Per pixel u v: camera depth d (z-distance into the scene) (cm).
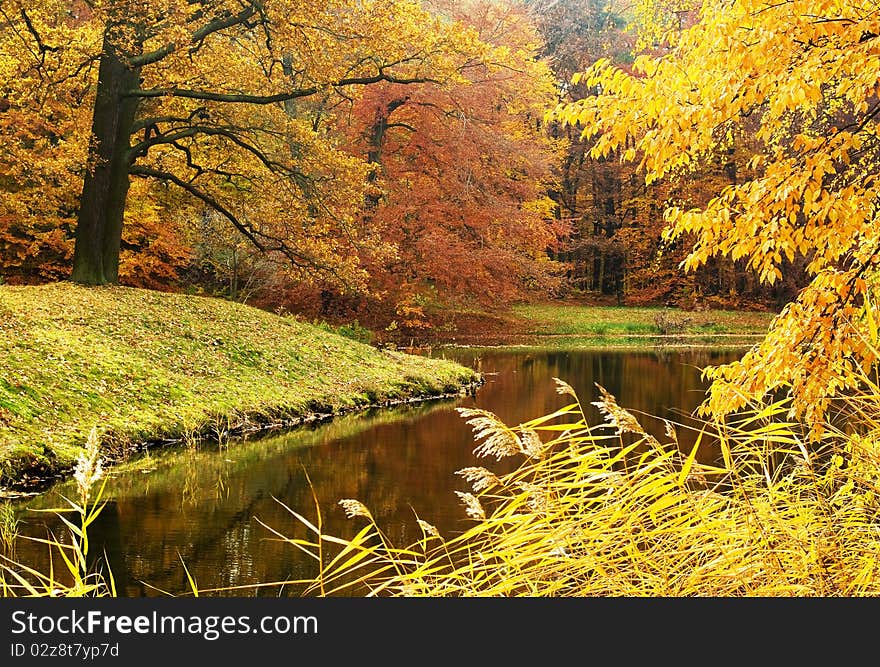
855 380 564
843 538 407
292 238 2339
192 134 2244
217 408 1481
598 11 5009
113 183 2170
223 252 3042
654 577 400
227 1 2016
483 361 2870
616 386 2131
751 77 547
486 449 388
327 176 2342
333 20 2081
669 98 567
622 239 5066
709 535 405
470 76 3647
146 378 1482
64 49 2059
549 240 4091
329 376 1906
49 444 1101
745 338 3950
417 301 3912
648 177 595
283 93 2189
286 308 3581
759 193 563
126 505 937
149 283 3000
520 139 4338
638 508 403
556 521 417
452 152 3731
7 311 1608
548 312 4606
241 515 901
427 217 3772
